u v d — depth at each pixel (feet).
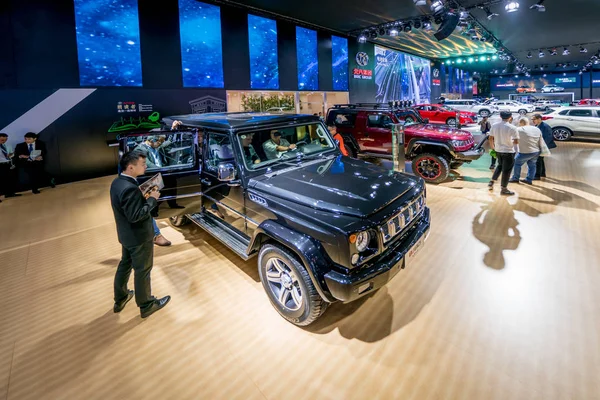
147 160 11.93
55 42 25.36
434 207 17.54
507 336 8.16
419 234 9.30
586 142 39.24
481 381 6.93
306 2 35.78
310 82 46.68
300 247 7.82
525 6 38.75
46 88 25.32
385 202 8.46
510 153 18.13
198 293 10.54
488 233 14.02
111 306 10.11
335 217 7.88
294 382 7.12
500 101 81.92
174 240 14.49
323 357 7.77
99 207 20.16
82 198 22.34
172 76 32.04
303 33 44.57
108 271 12.27
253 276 11.46
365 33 49.24
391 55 63.26
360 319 9.06
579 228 14.10
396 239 8.69
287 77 43.19
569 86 113.29
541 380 6.89
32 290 11.06
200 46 33.86
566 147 35.78
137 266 8.79
